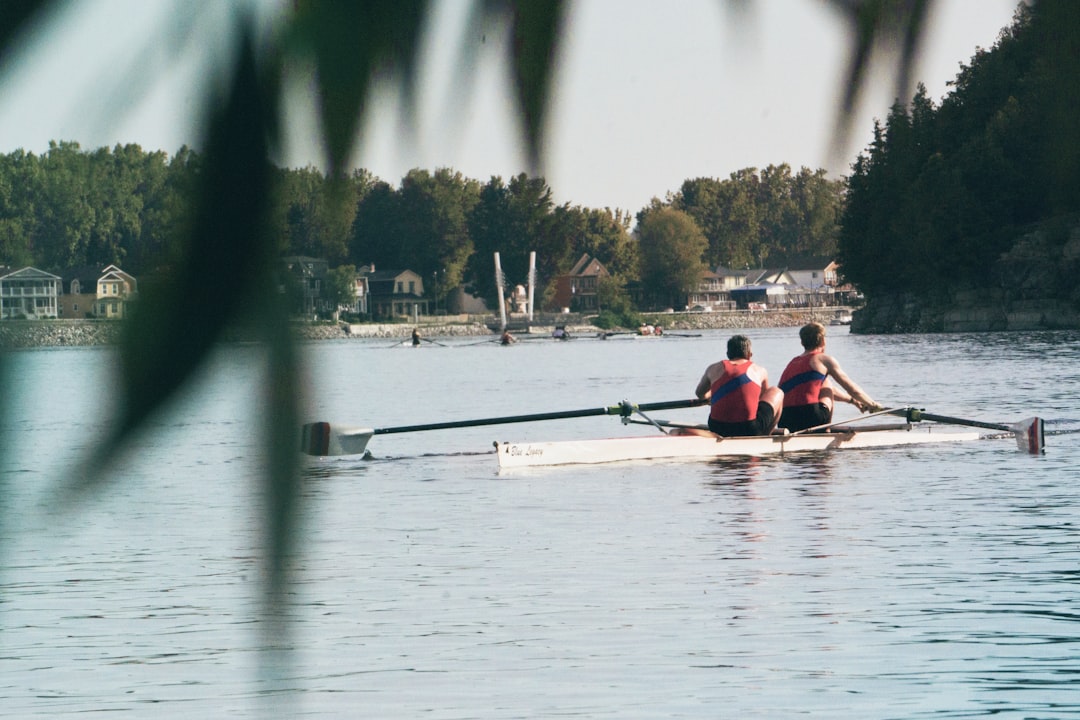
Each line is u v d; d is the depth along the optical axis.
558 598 40.59
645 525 54.41
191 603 40.44
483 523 56.00
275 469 3.74
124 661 33.81
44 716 29.34
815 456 77.69
